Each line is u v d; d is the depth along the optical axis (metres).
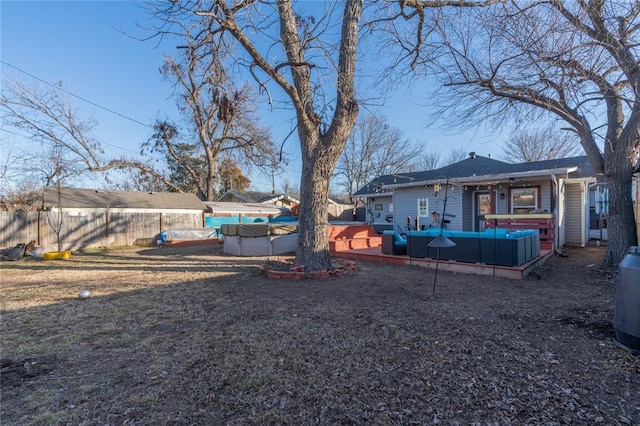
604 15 4.58
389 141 29.56
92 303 4.91
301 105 6.19
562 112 6.40
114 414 2.13
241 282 6.16
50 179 18.28
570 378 2.48
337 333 3.45
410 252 7.90
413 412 2.11
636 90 4.66
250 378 2.55
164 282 6.42
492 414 2.07
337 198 34.88
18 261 10.52
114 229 15.45
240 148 23.98
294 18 6.30
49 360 2.95
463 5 6.18
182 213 19.50
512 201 12.03
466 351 2.97
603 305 4.28
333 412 2.12
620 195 6.75
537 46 4.64
